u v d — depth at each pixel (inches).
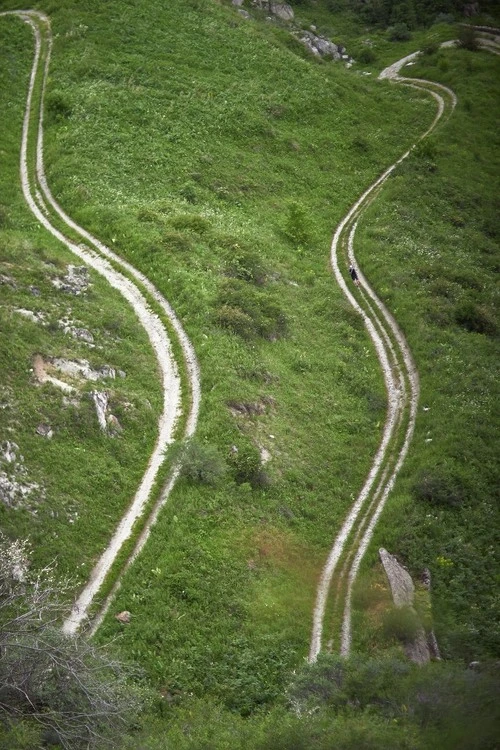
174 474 1718.8
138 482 1695.4
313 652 1441.9
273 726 1130.7
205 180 3186.5
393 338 2613.2
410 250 3132.4
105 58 3703.3
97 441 1710.1
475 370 2409.0
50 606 1122.7
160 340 2185.0
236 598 1489.9
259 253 2815.0
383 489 1956.2
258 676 1355.8
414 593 1610.5
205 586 1485.0
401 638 1448.1
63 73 3543.3
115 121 3302.2
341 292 2859.3
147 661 1325.0
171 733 1130.7
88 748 970.7
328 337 2527.1
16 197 2819.9
